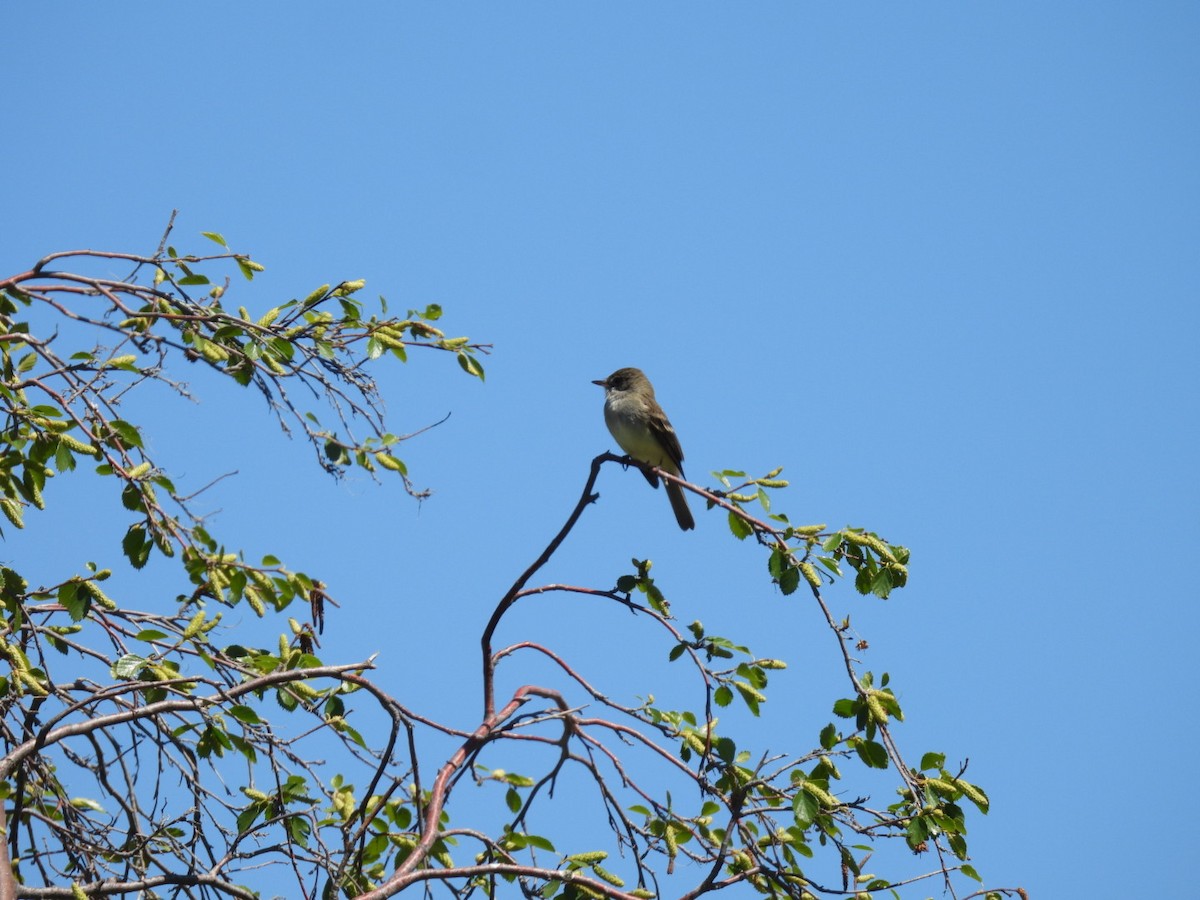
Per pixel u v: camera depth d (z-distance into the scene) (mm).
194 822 11023
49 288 11000
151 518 10070
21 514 10258
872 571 11461
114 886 10258
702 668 11508
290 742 10664
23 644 11180
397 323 11898
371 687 10445
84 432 10266
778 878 10852
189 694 10281
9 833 10734
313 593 11016
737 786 10945
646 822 11570
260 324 11406
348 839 10859
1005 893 11117
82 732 10000
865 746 11039
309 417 11016
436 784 10992
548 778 11453
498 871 10516
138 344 10852
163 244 11492
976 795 11016
